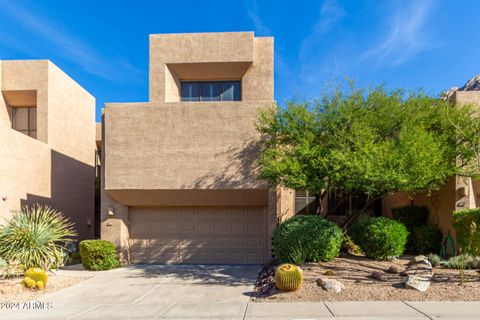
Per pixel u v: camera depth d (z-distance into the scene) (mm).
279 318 6227
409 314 6234
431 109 10320
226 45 14773
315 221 10266
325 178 10000
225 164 11656
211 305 7168
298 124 10289
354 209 15125
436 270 9305
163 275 10422
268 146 11211
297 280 7723
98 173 21594
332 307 6715
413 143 8586
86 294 8297
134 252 12695
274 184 10461
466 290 7496
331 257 10086
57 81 16906
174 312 6766
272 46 15117
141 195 12086
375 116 9852
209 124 11805
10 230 10211
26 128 16922
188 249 12633
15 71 16266
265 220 12523
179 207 12828
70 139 18016
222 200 12258
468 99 11453
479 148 10070
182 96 15789
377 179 8336
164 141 11852
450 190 11406
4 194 12914
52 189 16188
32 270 9047
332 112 9938
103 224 12289
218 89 15758
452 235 11203
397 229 10484
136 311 6902
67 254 12961
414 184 8906
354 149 9383
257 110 11625
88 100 20203
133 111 11969
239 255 12508
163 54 14852
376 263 10070
